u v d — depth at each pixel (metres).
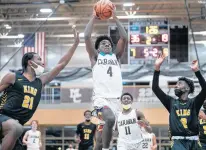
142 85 22.84
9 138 5.02
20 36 27.11
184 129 6.41
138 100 21.45
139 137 9.78
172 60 21.50
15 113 5.34
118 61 6.09
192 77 21.17
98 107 5.63
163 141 22.97
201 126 9.46
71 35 28.52
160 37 21.45
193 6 24.97
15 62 29.25
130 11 25.08
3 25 27.16
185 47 21.48
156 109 21.33
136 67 23.28
